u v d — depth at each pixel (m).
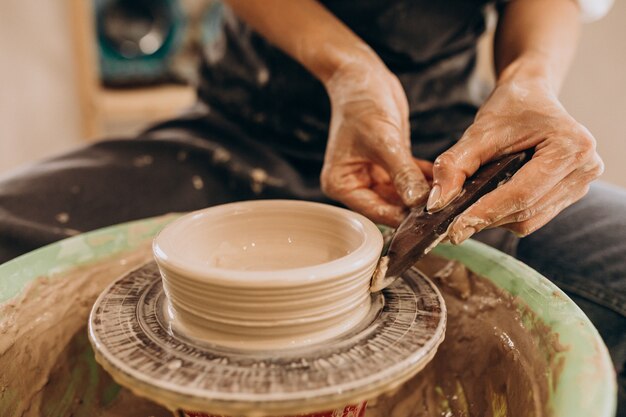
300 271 0.48
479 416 0.66
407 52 1.05
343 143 0.76
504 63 0.94
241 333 0.50
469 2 1.07
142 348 0.51
